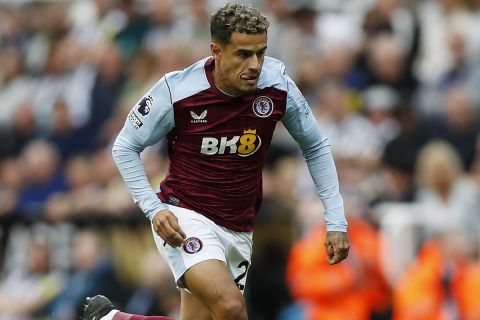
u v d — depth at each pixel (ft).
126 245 134.41
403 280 117.60
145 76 157.58
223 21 72.23
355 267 118.21
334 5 165.17
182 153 76.48
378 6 154.61
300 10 157.89
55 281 140.46
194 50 153.38
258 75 72.49
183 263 74.95
